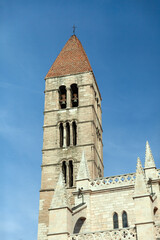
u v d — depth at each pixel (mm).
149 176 49312
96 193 50562
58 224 39250
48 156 70188
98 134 77562
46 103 76500
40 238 61844
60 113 74500
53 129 73062
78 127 71812
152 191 48062
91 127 71312
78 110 73750
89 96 74875
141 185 38094
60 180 42469
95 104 79188
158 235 35812
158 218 45656
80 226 48062
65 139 71500
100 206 49438
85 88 75938
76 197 50812
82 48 86875
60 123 73750
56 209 40062
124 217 47938
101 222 48312
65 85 77688
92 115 72750
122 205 48594
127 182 50094
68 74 78500
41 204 65188
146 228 35719
